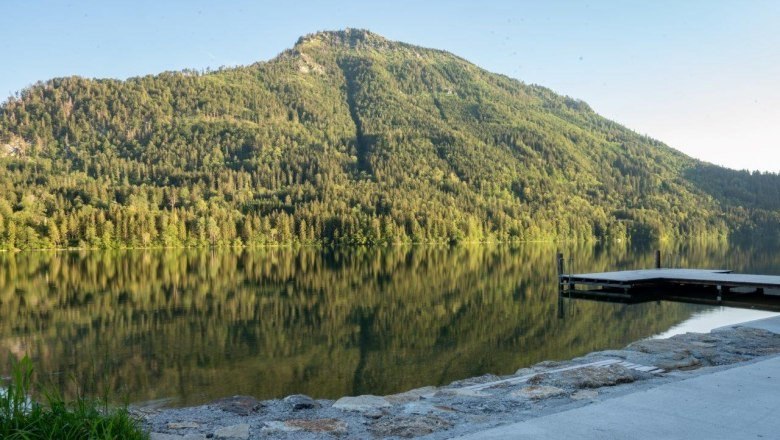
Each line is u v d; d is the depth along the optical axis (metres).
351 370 13.85
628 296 25.73
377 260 60.53
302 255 71.88
